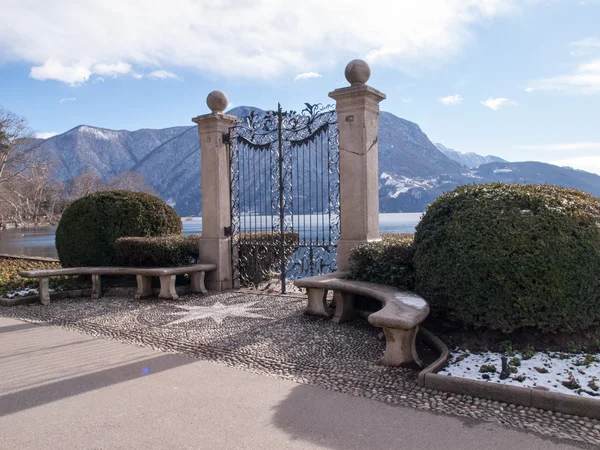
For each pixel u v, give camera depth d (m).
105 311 7.16
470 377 3.70
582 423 2.99
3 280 9.74
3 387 3.92
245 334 5.56
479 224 4.50
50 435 3.00
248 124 8.87
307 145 8.02
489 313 4.37
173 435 2.96
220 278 8.79
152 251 8.34
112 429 3.07
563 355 4.09
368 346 4.96
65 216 9.37
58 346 5.23
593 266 4.24
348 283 5.98
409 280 5.64
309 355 4.68
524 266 4.19
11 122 36.97
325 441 2.84
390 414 3.22
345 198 6.97
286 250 8.93
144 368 4.36
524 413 3.16
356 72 6.77
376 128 7.14
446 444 2.78
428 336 4.75
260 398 3.56
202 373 4.19
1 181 39.31
